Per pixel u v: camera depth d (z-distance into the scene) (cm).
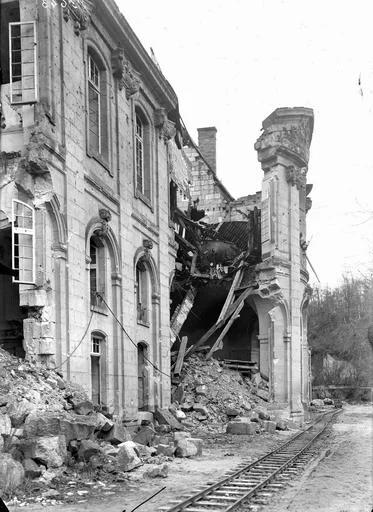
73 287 1650
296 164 3622
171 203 3122
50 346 1527
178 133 2938
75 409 1434
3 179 1577
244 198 4203
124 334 2009
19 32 1652
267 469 1479
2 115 1611
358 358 6034
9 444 1166
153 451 1648
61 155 1627
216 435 2384
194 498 1070
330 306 6006
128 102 2209
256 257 3525
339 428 2886
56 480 1157
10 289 1839
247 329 3825
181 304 3195
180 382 2886
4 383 1318
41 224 1553
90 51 1962
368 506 1064
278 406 3294
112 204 2005
